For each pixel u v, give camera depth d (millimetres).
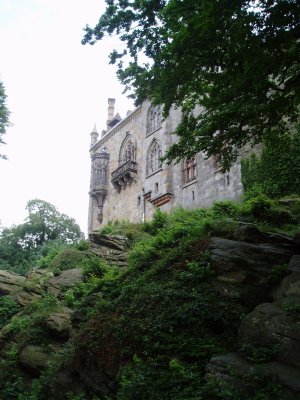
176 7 9227
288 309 7484
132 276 12320
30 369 12484
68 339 12820
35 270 24297
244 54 8422
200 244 11227
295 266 9102
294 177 18906
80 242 23984
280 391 5941
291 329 7078
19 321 16281
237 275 9680
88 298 12695
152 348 8180
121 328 9211
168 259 11398
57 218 53156
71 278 19531
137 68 11203
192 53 9539
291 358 6621
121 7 10234
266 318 7559
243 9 7922
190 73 10445
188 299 9258
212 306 8898
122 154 43594
